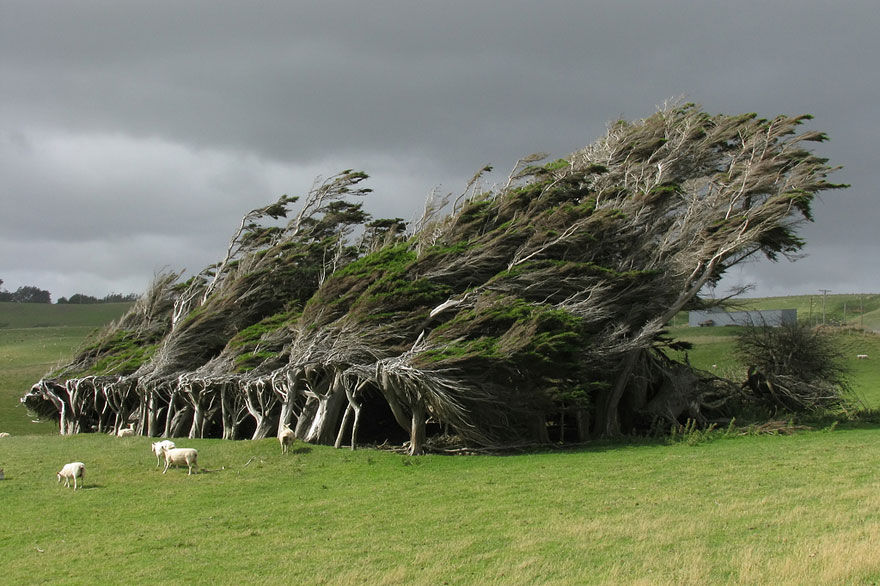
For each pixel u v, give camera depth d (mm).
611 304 35594
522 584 13508
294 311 40281
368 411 40500
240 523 19172
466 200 41344
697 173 43938
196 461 25953
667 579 13102
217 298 43750
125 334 51000
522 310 31609
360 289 35594
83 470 23859
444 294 35656
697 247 38344
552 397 31203
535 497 21344
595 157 45344
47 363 85250
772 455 27984
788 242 38094
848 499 19266
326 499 21906
